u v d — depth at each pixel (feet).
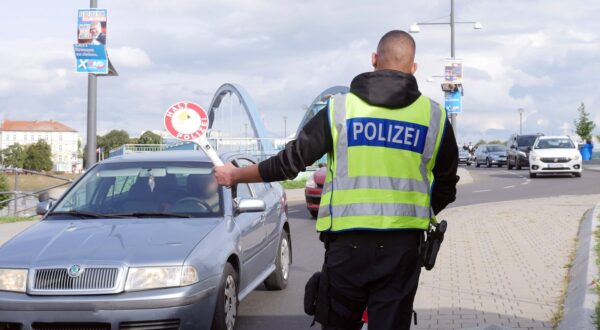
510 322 21.61
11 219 59.67
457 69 122.83
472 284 27.53
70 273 18.26
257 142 124.57
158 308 18.15
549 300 24.38
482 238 40.57
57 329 18.20
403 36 12.03
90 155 57.11
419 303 24.45
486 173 135.64
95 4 55.31
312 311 12.11
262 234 25.55
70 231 20.70
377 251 11.35
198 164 24.40
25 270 18.57
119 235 20.11
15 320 18.24
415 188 11.61
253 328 22.81
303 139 11.65
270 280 28.32
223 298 20.02
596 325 18.53
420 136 11.62
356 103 11.63
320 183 56.44
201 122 12.60
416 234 11.68
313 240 44.47
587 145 190.49
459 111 123.44
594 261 27.35
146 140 193.57
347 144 11.56
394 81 11.62
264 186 28.53
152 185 23.48
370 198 11.38
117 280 18.20
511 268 30.68
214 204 22.74
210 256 19.63
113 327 18.01
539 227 44.27
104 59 55.36
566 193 77.82
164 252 19.01
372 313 11.47
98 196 23.39
